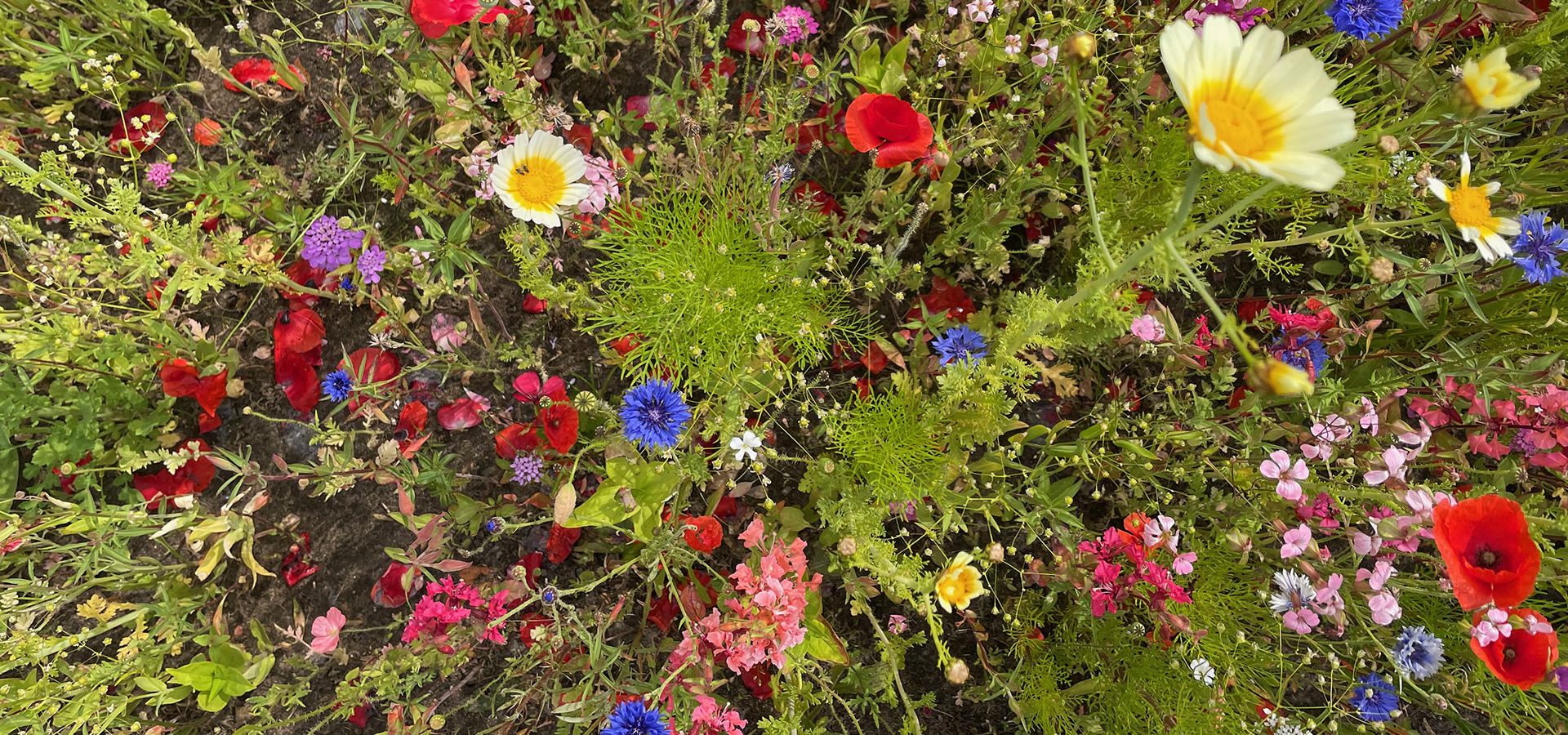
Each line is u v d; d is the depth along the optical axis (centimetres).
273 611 59
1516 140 58
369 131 57
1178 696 49
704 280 53
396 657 53
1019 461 58
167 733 57
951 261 59
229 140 58
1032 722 55
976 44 55
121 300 55
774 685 51
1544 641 42
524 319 60
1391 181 48
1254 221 56
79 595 59
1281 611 47
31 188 49
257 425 60
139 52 61
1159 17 54
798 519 54
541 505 57
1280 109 33
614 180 54
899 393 54
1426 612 51
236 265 57
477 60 61
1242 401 50
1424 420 53
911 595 48
